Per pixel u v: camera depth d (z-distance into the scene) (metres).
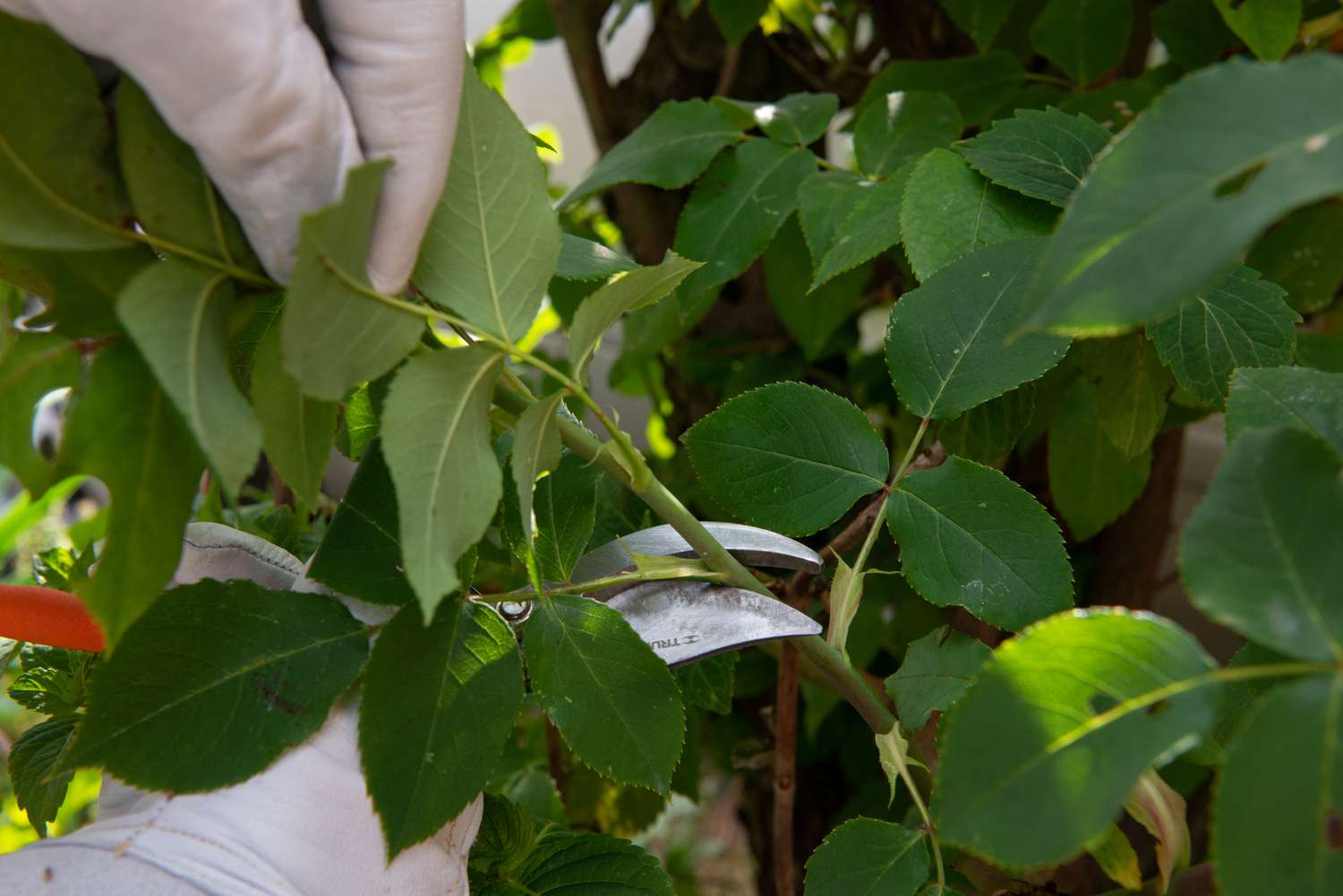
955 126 0.51
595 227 0.87
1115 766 0.33
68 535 0.56
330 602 0.39
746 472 0.43
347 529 0.39
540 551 0.42
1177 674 0.33
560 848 0.44
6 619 0.40
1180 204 0.31
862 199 0.48
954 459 0.42
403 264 0.35
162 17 0.32
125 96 0.34
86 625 0.40
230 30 0.33
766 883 0.79
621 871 0.44
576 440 0.39
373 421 0.44
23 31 0.33
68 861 0.37
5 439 0.34
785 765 0.56
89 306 0.35
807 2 0.73
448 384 0.35
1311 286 0.56
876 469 0.43
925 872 0.41
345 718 0.39
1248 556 0.33
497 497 0.36
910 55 0.68
